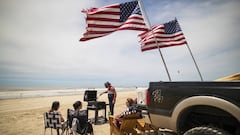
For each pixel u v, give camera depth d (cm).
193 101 235
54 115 463
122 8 526
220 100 212
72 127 456
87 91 789
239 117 197
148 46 618
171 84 271
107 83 841
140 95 345
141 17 520
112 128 457
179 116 252
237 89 206
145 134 392
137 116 407
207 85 231
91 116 917
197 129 222
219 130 210
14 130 672
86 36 502
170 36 643
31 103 1744
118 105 1350
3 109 1271
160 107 281
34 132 638
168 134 338
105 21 507
